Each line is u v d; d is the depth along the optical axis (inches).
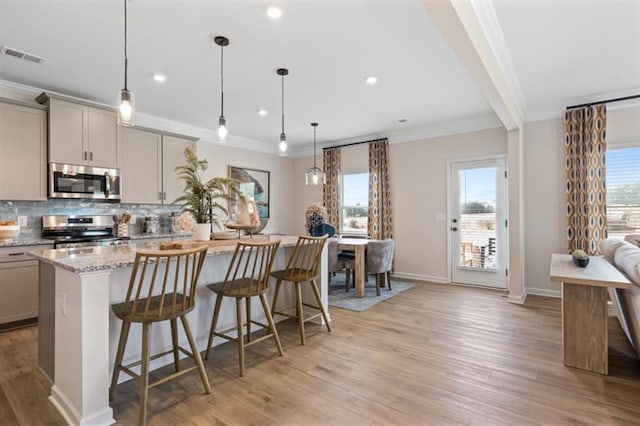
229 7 90.4
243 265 123.1
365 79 140.7
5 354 107.2
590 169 161.0
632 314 93.4
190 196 115.1
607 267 109.2
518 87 149.1
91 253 88.4
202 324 110.0
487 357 103.8
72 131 150.6
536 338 119.0
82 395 69.1
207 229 114.1
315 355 105.9
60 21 96.3
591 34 106.2
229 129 224.1
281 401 80.1
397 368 96.7
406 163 228.7
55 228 155.6
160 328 99.0
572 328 96.9
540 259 179.0
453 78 140.1
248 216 125.6
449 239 211.5
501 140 193.0
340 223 261.6
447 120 203.5
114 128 165.3
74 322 71.9
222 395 82.9
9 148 136.3
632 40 109.7
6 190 135.6
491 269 197.0
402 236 230.8
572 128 166.4
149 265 95.5
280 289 141.5
